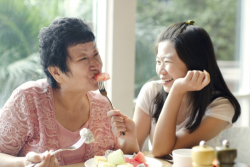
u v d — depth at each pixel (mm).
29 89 1145
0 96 1702
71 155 1173
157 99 1458
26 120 1104
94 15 2012
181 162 865
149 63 2369
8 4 1699
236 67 3229
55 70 1099
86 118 1234
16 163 958
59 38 1035
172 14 2568
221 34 3053
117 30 1881
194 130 1292
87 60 1070
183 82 1147
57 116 1165
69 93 1142
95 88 1117
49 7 1844
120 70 1927
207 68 1307
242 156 1425
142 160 1009
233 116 1441
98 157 996
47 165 830
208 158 679
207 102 1331
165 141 1204
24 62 1775
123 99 1962
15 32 1733
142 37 2332
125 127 1206
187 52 1247
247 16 3197
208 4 2865
